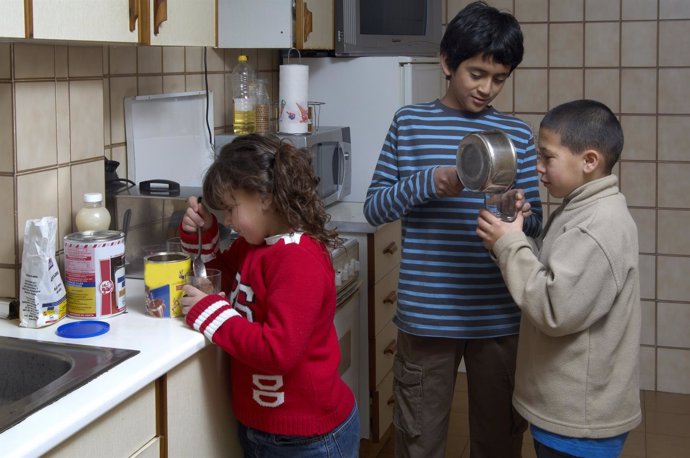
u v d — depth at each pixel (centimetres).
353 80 299
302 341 151
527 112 351
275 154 158
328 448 164
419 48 315
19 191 167
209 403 164
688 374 346
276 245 157
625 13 335
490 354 204
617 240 166
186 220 178
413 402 207
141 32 182
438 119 205
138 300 180
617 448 175
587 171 174
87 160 188
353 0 290
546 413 173
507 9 347
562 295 162
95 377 135
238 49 293
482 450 212
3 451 110
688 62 331
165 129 249
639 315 175
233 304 168
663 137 338
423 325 202
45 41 165
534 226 205
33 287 161
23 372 149
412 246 204
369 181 303
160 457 149
